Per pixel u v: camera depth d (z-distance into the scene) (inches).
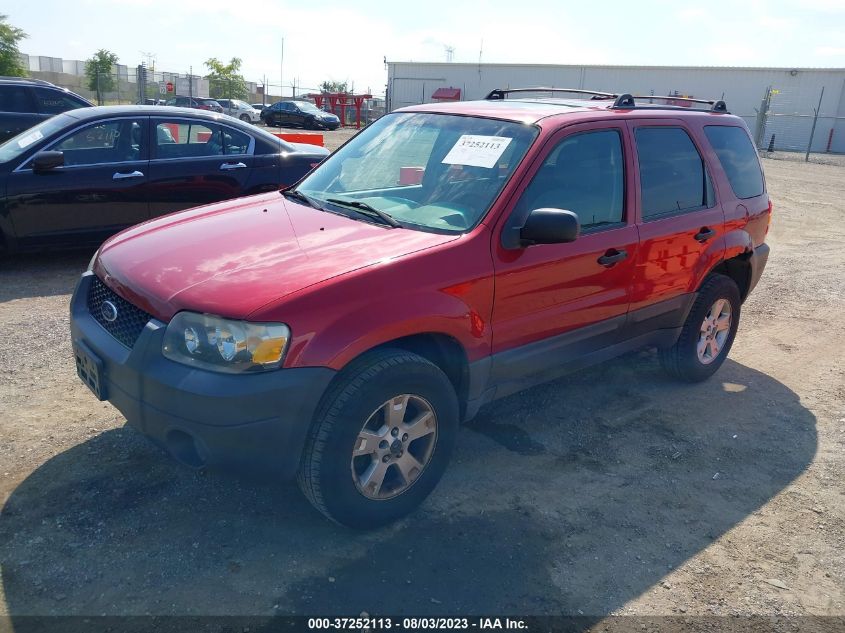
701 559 124.9
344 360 111.0
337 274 114.0
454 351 132.0
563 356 153.4
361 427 114.8
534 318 141.6
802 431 177.8
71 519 122.9
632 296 163.6
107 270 129.1
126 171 276.2
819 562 126.1
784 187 741.3
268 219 142.1
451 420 129.3
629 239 158.6
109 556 114.7
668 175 173.5
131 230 146.8
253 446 107.5
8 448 143.4
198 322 107.9
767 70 1476.4
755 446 168.4
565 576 117.7
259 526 124.8
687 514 138.4
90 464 139.7
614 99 185.2
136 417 113.7
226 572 113.0
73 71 1711.4
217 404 104.0
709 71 1524.4
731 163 196.9
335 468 113.7
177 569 113.0
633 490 145.5
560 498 140.6
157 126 284.8
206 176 293.1
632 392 195.5
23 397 165.8
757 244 209.0
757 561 125.3
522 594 112.7
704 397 195.3
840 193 704.4
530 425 171.6
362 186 157.3
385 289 116.2
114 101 1454.2
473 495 139.4
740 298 209.0
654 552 125.9
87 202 270.4
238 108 1368.1
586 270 149.1
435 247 125.1
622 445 164.4
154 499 130.0
